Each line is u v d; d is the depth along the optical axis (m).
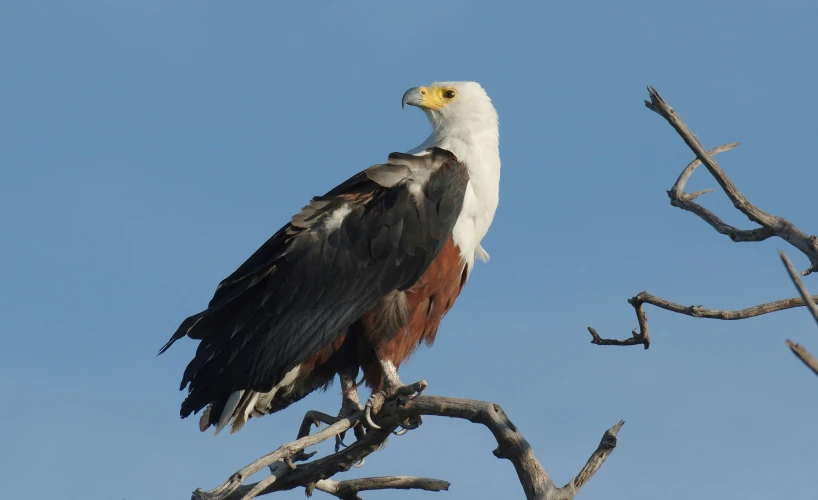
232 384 11.25
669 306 9.99
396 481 10.38
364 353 11.95
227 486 8.96
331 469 10.38
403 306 11.82
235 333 11.45
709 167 8.67
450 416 9.84
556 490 8.93
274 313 11.43
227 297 11.45
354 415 10.79
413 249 11.78
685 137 8.61
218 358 11.38
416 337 12.05
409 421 10.88
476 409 9.55
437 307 12.18
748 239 9.41
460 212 12.21
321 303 11.55
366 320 11.80
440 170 12.12
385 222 11.77
